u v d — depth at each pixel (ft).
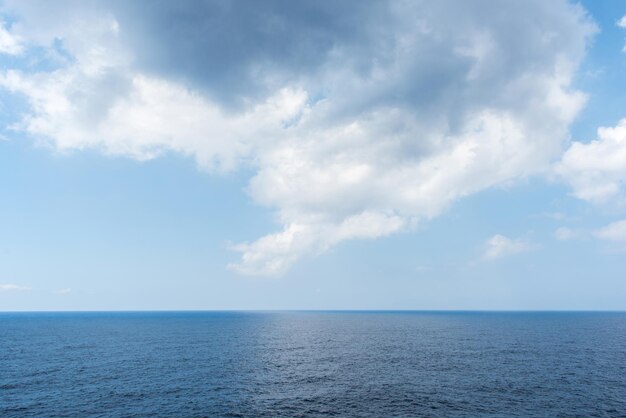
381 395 129.80
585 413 111.14
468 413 110.83
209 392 133.08
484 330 416.46
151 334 355.77
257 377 157.99
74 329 426.51
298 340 306.55
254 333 372.58
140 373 164.04
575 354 223.51
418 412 111.55
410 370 172.86
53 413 108.99
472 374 163.63
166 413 110.01
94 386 140.26
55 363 188.65
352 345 271.90
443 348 253.44
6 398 123.75
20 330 410.31
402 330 421.18
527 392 133.18
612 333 371.56
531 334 360.89
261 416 108.47
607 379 153.69
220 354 222.69
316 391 135.13
